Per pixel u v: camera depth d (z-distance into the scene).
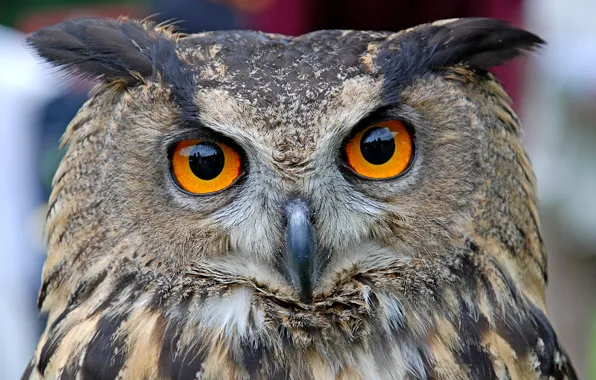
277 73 1.89
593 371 2.37
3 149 2.12
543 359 1.92
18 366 2.13
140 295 1.90
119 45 1.91
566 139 2.40
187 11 2.13
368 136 1.90
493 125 1.92
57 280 1.92
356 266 1.91
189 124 1.89
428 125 1.90
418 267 1.91
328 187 1.90
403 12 2.11
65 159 1.93
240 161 1.90
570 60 2.42
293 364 1.90
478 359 1.90
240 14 2.14
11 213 2.12
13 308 2.13
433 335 1.90
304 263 1.89
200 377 1.89
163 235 1.90
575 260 2.42
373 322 1.90
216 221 1.90
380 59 1.90
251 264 1.91
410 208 1.90
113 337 1.90
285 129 1.89
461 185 1.90
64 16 3.28
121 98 1.91
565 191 2.40
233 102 1.89
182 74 1.90
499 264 1.91
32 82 2.12
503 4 2.09
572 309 2.41
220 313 1.90
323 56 1.90
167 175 1.90
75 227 1.92
